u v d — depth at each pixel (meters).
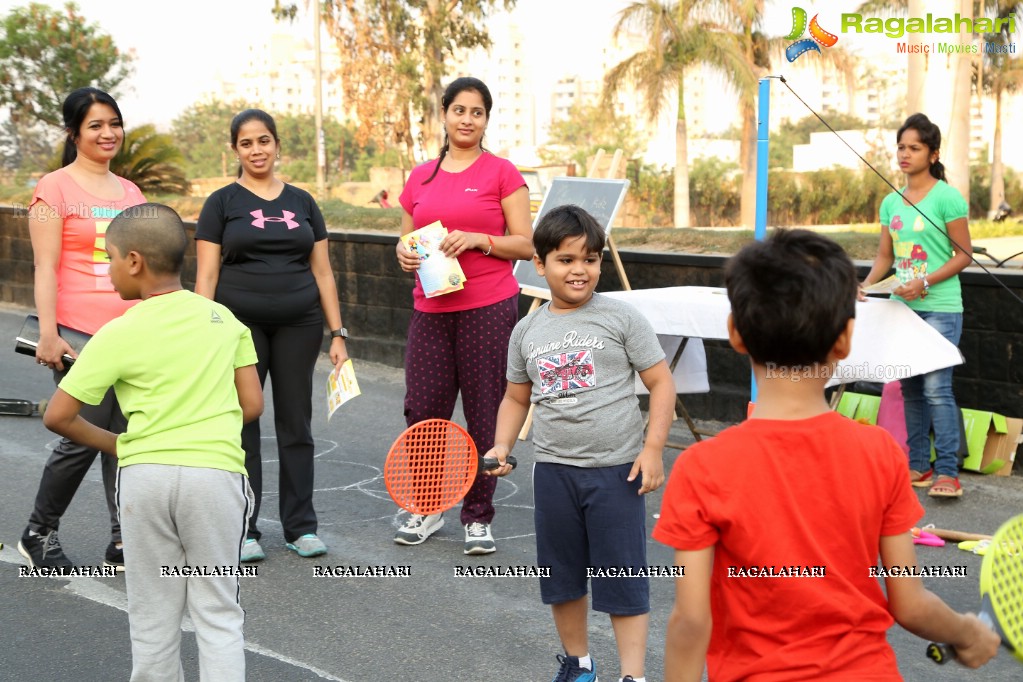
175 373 3.07
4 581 4.60
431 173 4.99
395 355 9.56
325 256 5.02
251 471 4.88
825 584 1.89
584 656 3.50
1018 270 6.75
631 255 7.84
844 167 32.94
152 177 16.83
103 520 5.47
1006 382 6.15
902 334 5.50
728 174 35.97
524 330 3.55
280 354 4.91
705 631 1.92
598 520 3.38
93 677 3.71
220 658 3.01
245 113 4.84
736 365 7.39
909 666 3.79
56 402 3.03
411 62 32.94
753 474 1.91
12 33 21.73
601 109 26.22
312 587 4.59
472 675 3.73
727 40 23.73
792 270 1.87
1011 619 1.94
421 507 3.80
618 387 3.44
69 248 4.58
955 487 5.63
